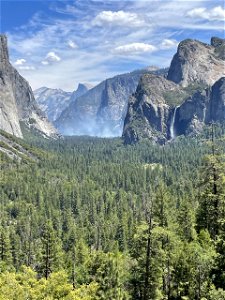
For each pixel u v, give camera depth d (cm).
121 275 6094
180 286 5234
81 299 5253
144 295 5022
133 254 5206
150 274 5053
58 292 5341
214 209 5956
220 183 5719
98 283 6025
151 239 5031
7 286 5322
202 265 4644
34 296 5209
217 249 4531
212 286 4334
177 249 5591
